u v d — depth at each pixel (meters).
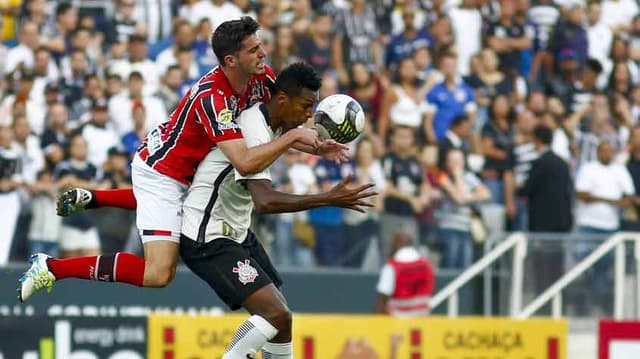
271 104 21.98
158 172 22.17
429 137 40.59
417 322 34.12
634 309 39.03
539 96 41.94
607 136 43.06
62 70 38.66
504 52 43.69
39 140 36.53
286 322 22.11
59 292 36.16
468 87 41.84
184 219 22.31
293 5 42.28
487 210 39.31
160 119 38.41
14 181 35.72
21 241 35.62
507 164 40.31
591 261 38.97
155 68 39.56
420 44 42.41
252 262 22.28
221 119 21.25
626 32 45.97
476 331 34.56
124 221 35.97
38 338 33.25
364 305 38.16
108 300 36.69
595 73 44.59
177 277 37.38
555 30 44.59
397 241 38.19
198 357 32.66
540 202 39.75
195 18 40.94
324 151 20.89
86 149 36.66
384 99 40.94
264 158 20.89
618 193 41.12
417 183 38.91
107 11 40.62
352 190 20.89
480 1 44.16
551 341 35.06
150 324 32.72
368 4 42.91
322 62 41.47
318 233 37.88
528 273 38.81
